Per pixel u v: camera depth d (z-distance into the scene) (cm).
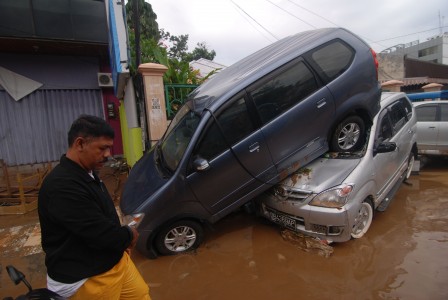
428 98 979
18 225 465
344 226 308
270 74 363
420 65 1894
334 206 310
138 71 572
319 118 371
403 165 455
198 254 346
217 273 307
